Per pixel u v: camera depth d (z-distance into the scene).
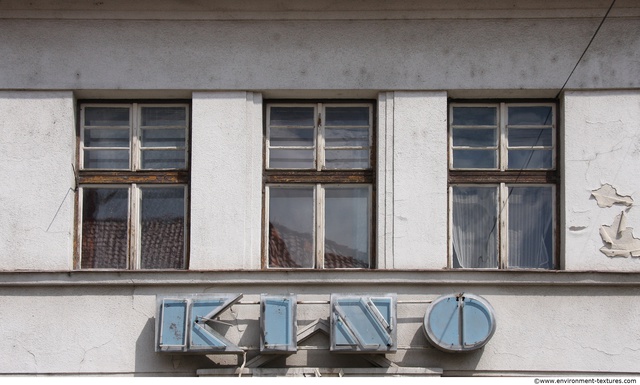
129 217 11.50
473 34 11.53
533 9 11.49
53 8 11.53
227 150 11.38
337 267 11.43
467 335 10.72
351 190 11.59
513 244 11.48
